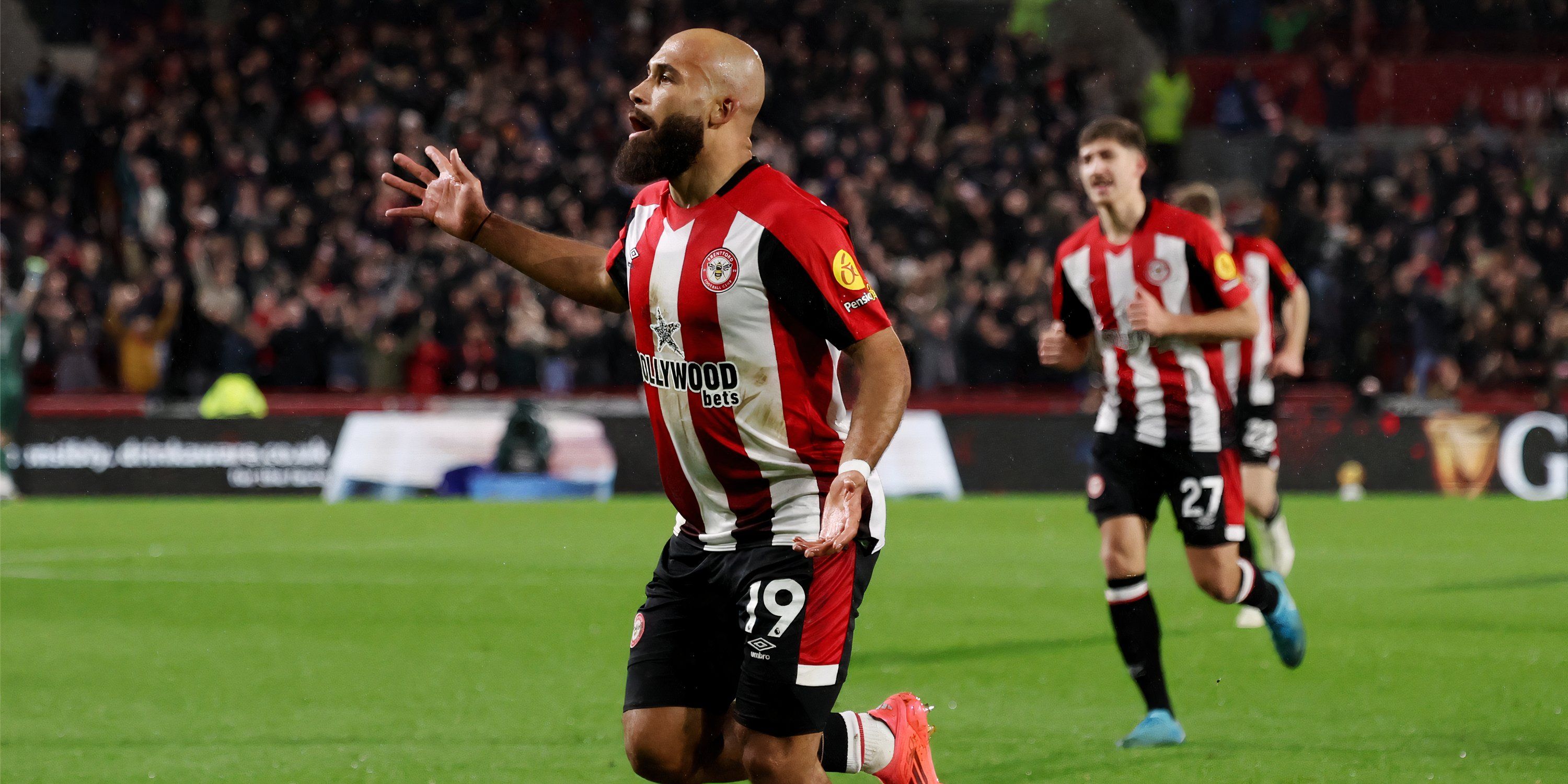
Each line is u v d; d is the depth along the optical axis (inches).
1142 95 1734.7
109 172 1469.0
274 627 584.7
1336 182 1525.6
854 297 241.4
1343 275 1397.6
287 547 858.1
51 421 1169.4
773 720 250.1
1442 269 1477.6
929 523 1005.2
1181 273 404.8
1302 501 1184.2
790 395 249.1
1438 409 1254.3
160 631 574.9
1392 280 1397.6
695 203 250.5
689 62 243.3
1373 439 1245.1
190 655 522.6
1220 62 1822.1
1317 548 864.3
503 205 1405.0
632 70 1653.5
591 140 1513.3
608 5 1738.4
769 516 255.0
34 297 1261.1
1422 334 1376.7
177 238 1405.0
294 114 1542.8
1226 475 410.9
